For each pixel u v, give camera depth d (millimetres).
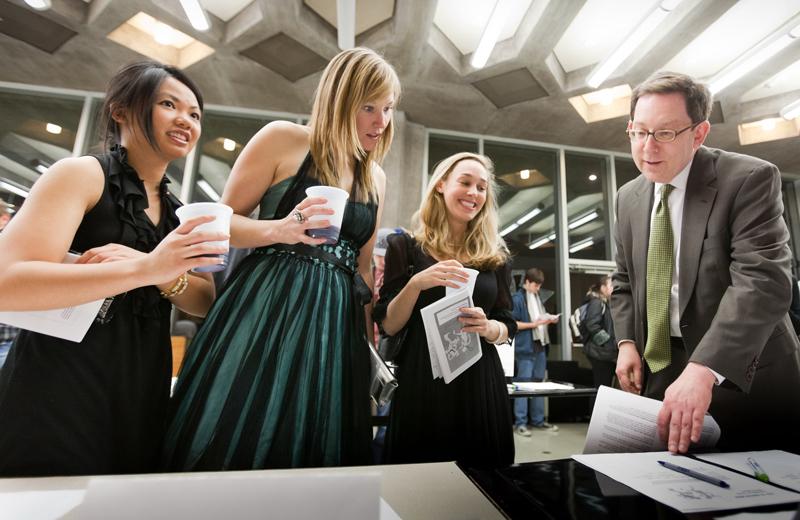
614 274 1471
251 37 3605
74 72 4301
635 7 3365
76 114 4719
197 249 607
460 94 4410
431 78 4148
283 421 771
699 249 1104
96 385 734
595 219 5609
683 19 3213
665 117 1076
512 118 4883
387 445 1245
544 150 5605
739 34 3553
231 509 371
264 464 733
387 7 3432
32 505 387
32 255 604
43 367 703
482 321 1179
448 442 1168
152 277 598
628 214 1380
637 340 1307
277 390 784
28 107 4703
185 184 4758
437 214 1452
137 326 823
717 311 1011
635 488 508
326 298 890
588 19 3531
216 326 841
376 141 1039
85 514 356
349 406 875
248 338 810
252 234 826
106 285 578
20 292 552
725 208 1072
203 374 792
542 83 4098
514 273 4617
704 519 421
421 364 1245
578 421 4246
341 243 975
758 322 870
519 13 3525
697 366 851
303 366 822
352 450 858
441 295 1318
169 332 916
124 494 366
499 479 536
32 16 3494
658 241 1233
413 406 1215
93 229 763
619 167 5852
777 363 1048
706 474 560
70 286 563
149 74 895
